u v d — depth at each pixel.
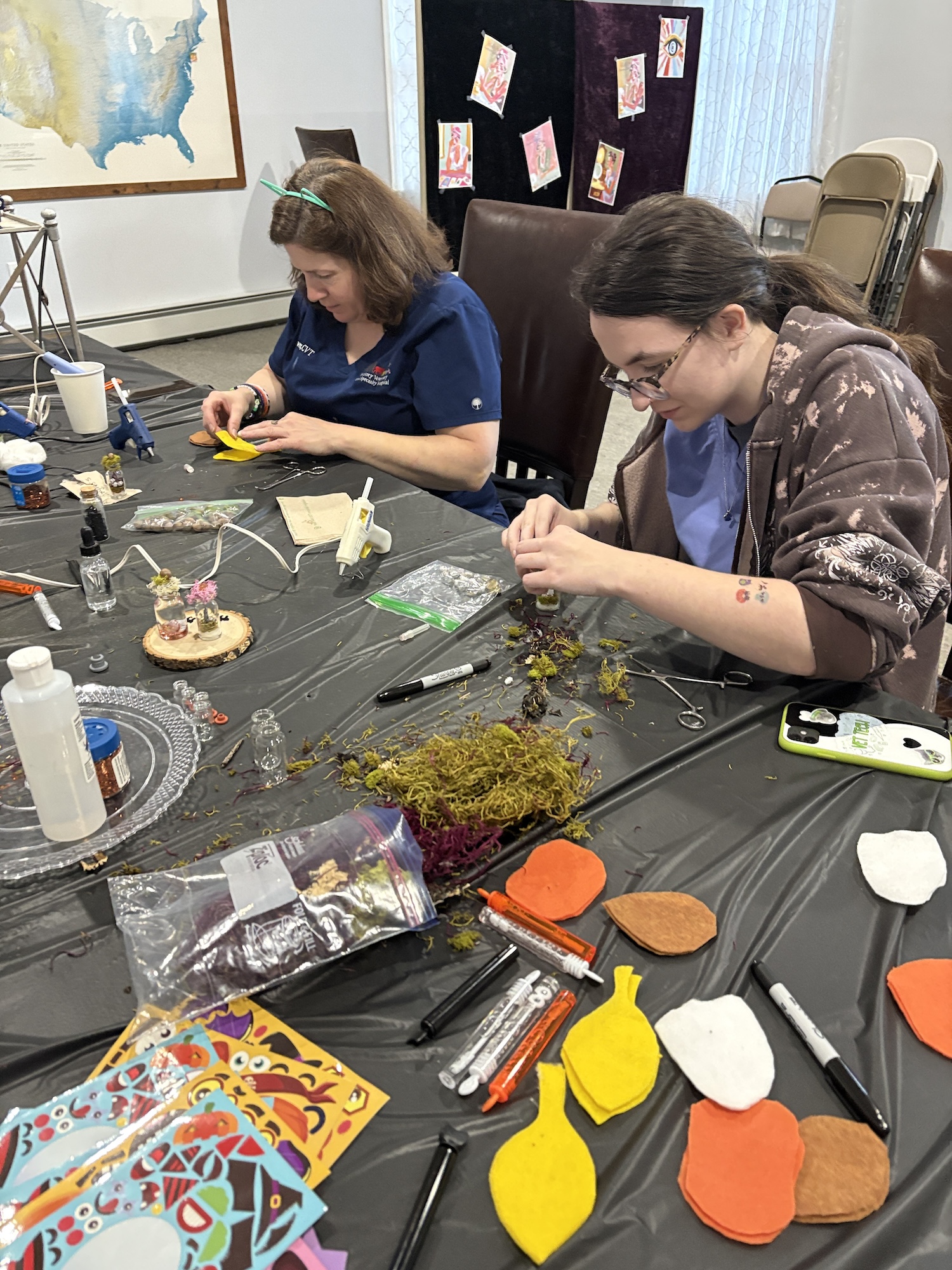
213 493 1.48
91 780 0.75
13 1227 0.49
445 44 3.54
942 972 0.63
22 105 3.82
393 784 0.79
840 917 0.68
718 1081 0.56
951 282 1.31
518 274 1.90
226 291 4.85
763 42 4.68
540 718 0.91
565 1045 0.59
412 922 0.67
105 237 4.30
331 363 1.74
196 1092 0.56
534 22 3.74
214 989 0.62
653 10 4.05
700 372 0.97
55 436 1.75
